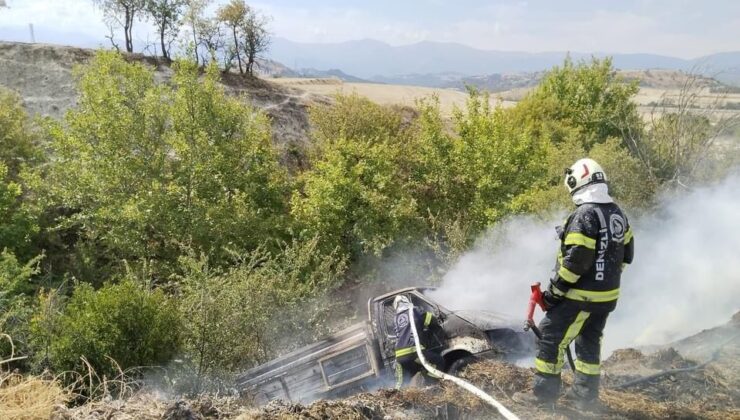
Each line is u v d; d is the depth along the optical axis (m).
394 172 15.97
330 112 21.08
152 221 14.24
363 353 6.66
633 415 4.47
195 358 8.22
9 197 13.41
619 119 18.47
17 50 24.06
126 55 24.67
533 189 13.49
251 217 14.80
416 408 4.68
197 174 14.98
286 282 10.35
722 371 5.30
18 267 10.57
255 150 16.25
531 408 4.60
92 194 14.39
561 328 4.42
